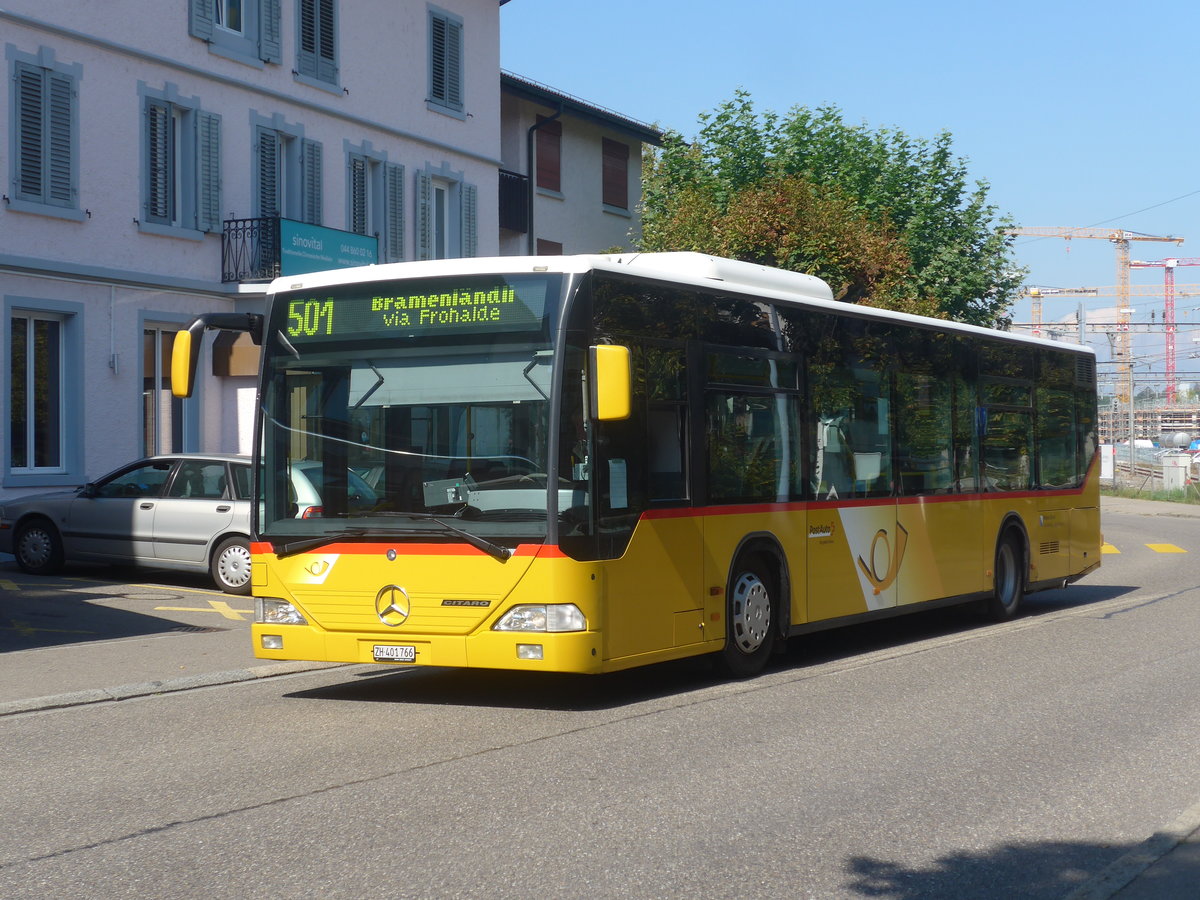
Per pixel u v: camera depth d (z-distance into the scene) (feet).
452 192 100.83
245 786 23.66
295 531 31.83
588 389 29.58
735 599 35.81
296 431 32.24
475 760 25.80
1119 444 313.94
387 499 31.17
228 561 54.49
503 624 29.91
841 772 25.02
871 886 18.33
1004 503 51.37
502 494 30.19
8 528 60.03
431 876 18.39
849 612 40.81
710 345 34.94
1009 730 29.14
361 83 90.74
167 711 31.48
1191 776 25.00
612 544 30.83
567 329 30.17
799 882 18.42
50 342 69.97
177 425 76.95
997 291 131.54
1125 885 18.38
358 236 82.74
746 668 36.35
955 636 46.62
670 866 18.98
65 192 69.56
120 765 25.53
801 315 39.06
